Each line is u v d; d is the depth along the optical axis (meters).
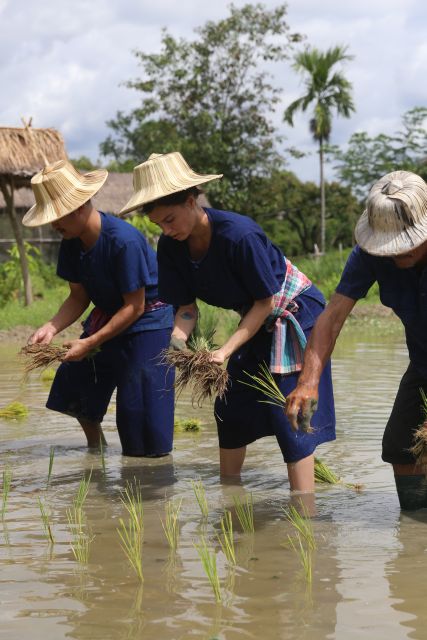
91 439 5.94
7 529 3.96
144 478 5.00
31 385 8.46
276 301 4.45
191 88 39.84
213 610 2.92
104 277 5.27
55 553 3.58
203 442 5.98
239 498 4.50
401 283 3.88
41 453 5.72
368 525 3.97
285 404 4.15
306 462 4.52
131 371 5.48
